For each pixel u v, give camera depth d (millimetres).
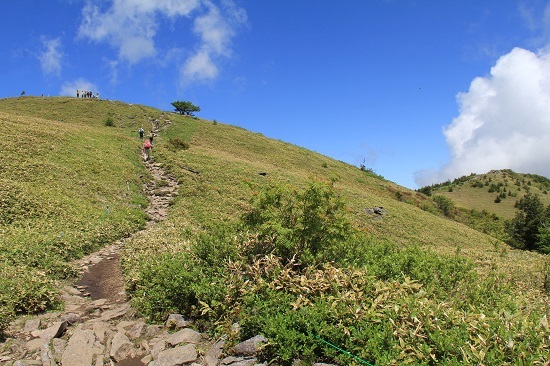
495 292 9883
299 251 10211
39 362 7273
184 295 9469
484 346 5992
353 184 59781
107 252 17938
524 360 5625
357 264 10180
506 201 159750
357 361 6320
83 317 9914
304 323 7047
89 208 23453
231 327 7840
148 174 38281
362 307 7473
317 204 10461
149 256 14195
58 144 35281
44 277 12250
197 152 50531
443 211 68062
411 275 10219
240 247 10547
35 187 23812
